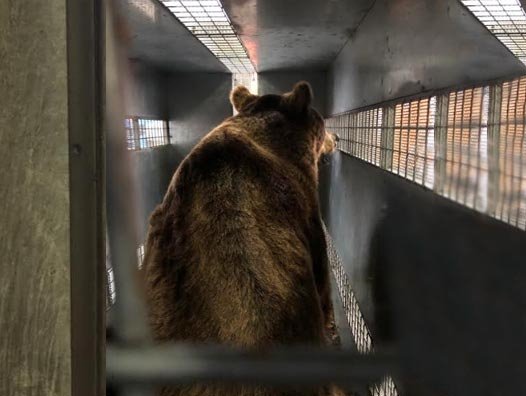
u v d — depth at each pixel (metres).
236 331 1.63
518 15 1.10
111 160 1.15
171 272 1.82
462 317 0.88
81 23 1.01
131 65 1.30
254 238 1.85
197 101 5.46
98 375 1.07
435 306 1.04
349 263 3.17
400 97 2.17
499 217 0.73
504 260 0.73
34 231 1.06
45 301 1.07
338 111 4.77
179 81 5.27
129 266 1.23
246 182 2.03
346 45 4.30
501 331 0.75
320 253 2.53
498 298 0.75
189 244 1.85
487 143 0.84
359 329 2.51
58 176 1.04
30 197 1.05
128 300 1.23
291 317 1.76
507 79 0.98
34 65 1.02
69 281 1.06
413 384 1.12
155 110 2.64
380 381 1.22
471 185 0.83
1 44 1.03
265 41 4.54
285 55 5.21
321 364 1.19
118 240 1.20
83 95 1.02
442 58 1.57
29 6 1.01
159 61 3.17
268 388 1.27
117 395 1.17
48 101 1.03
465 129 1.07
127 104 1.25
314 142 2.96
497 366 0.76
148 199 1.90
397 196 1.62
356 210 3.07
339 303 3.32
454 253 0.91
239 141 2.22
